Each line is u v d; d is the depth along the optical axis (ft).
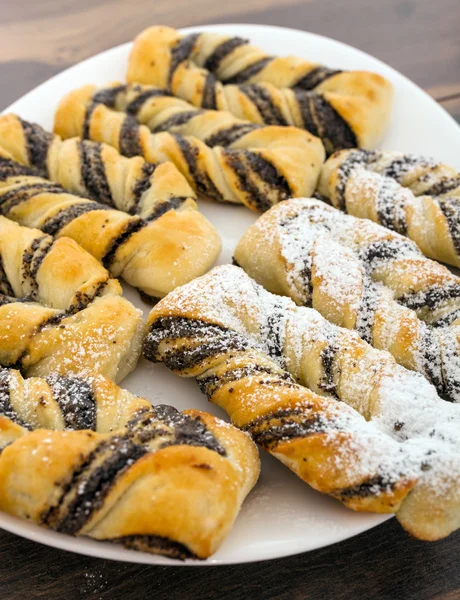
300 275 1.18
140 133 1.35
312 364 1.08
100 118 1.37
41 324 1.13
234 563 0.98
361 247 1.21
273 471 1.06
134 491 0.96
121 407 1.05
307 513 1.02
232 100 1.41
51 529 0.98
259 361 1.09
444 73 1.56
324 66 1.45
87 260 1.20
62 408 1.04
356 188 1.29
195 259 1.23
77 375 1.10
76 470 0.96
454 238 1.23
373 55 1.59
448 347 1.10
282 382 1.06
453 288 1.16
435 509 0.99
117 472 0.96
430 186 1.30
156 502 0.95
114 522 0.96
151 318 1.15
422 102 1.43
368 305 1.15
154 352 1.14
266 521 1.01
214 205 1.35
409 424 1.04
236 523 1.01
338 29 1.64
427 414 1.04
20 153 1.34
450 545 1.06
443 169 1.30
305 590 1.03
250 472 1.02
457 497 0.99
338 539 1.00
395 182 1.30
